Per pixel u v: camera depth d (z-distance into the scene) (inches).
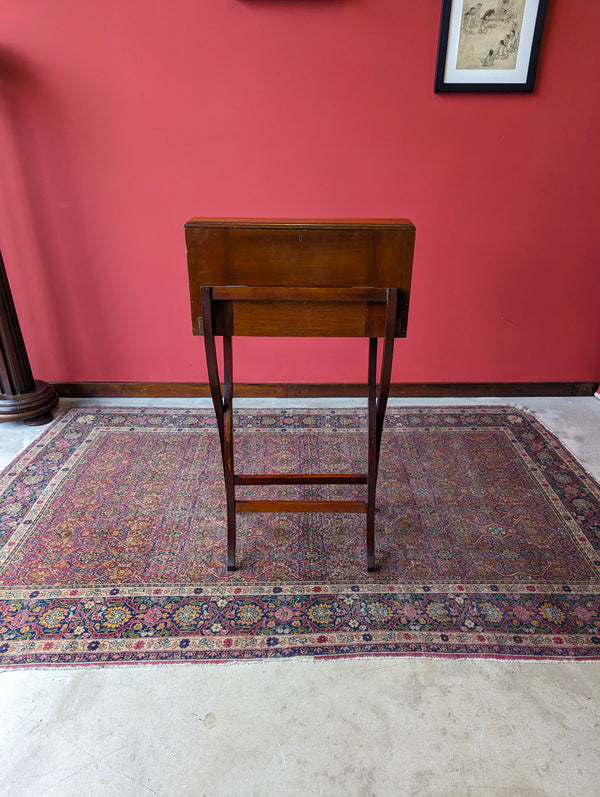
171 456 94.0
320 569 70.4
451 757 49.2
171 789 46.7
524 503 82.7
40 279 105.2
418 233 102.7
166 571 69.9
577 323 110.7
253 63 90.0
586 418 107.8
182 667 57.2
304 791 46.6
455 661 58.1
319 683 55.7
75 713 52.7
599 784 47.3
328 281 56.3
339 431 101.7
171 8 86.4
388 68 90.5
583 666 57.6
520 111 93.7
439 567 70.7
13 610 63.7
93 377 114.4
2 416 100.0
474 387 116.4
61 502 82.3
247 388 114.9
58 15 86.7
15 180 97.2
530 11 86.2
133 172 97.3
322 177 98.5
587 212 101.4
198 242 54.6
